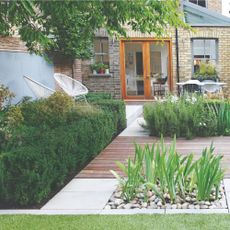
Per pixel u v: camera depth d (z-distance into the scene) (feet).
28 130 17.81
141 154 13.55
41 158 13.12
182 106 25.49
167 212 11.78
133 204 12.60
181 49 47.29
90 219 11.29
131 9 14.82
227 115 25.07
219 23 47.16
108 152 20.65
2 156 12.89
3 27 17.19
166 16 16.49
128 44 47.67
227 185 14.40
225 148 20.93
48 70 36.27
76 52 37.58
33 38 15.76
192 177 13.15
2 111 20.72
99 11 14.80
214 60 47.73
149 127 25.57
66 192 14.11
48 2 13.26
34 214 11.94
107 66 47.14
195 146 21.72
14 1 12.69
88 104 24.73
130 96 48.34
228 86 47.60
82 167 17.65
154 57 47.88
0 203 13.10
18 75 31.04
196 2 55.72
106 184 14.92
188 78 47.60
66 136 15.69
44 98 24.04
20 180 12.68
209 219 11.06
